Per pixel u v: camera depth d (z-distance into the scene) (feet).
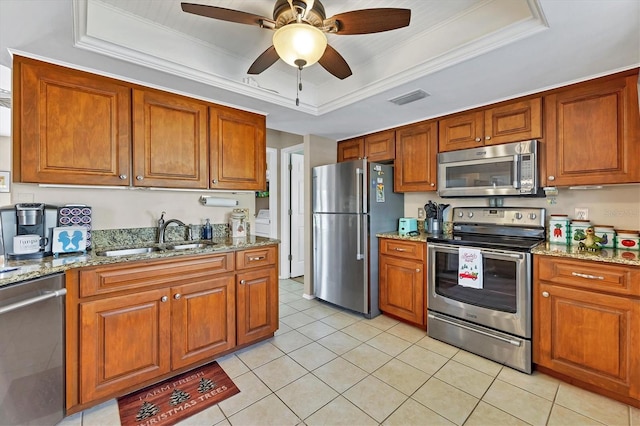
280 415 5.39
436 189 9.29
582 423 5.14
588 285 5.92
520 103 7.56
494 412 5.44
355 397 5.87
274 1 5.39
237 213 8.95
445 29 6.09
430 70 6.28
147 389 6.09
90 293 5.36
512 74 6.40
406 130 10.04
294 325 9.37
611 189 7.09
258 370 6.82
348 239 10.25
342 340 8.34
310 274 11.88
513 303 6.90
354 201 10.04
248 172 8.57
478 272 7.43
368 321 9.70
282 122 9.91
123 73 6.20
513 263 6.91
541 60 5.78
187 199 8.37
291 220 15.28
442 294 8.24
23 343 4.43
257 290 7.88
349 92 7.98
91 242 6.61
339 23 4.58
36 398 4.65
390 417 5.32
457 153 8.63
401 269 9.39
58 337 4.99
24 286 4.43
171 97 7.10
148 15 5.75
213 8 4.30
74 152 5.87
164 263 6.21
